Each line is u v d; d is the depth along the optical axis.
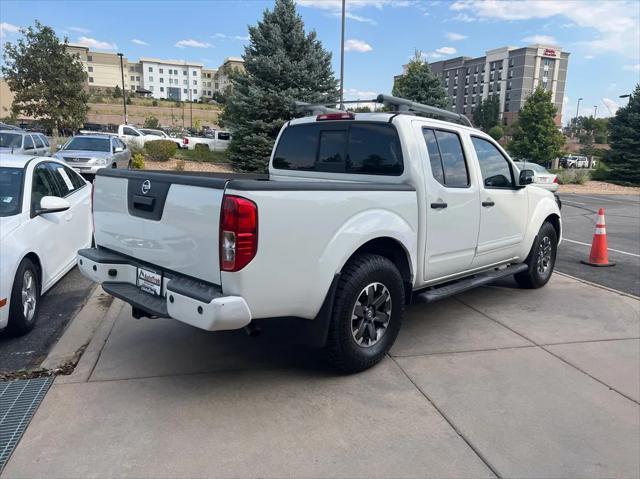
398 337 4.69
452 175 4.64
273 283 3.20
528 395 3.67
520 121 38.94
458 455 2.95
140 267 3.79
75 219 6.12
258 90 19.48
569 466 2.89
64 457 2.82
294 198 3.24
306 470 2.78
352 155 4.55
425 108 4.82
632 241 10.71
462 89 142.62
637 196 24.22
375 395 3.59
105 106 87.25
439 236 4.46
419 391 3.67
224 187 3.06
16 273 4.42
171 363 3.99
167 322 4.83
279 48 19.55
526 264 6.10
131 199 3.76
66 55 31.34
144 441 2.98
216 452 2.90
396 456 2.92
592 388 3.80
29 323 4.66
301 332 3.58
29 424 3.11
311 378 3.81
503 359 4.26
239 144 20.66
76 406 3.33
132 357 4.07
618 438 3.18
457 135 4.79
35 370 3.83
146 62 157.62
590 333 4.91
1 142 15.11
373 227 3.75
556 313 5.48
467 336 4.76
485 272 5.56
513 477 2.78
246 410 3.34
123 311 5.09
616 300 5.99
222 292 3.13
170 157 23.59
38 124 33.41
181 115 94.62
